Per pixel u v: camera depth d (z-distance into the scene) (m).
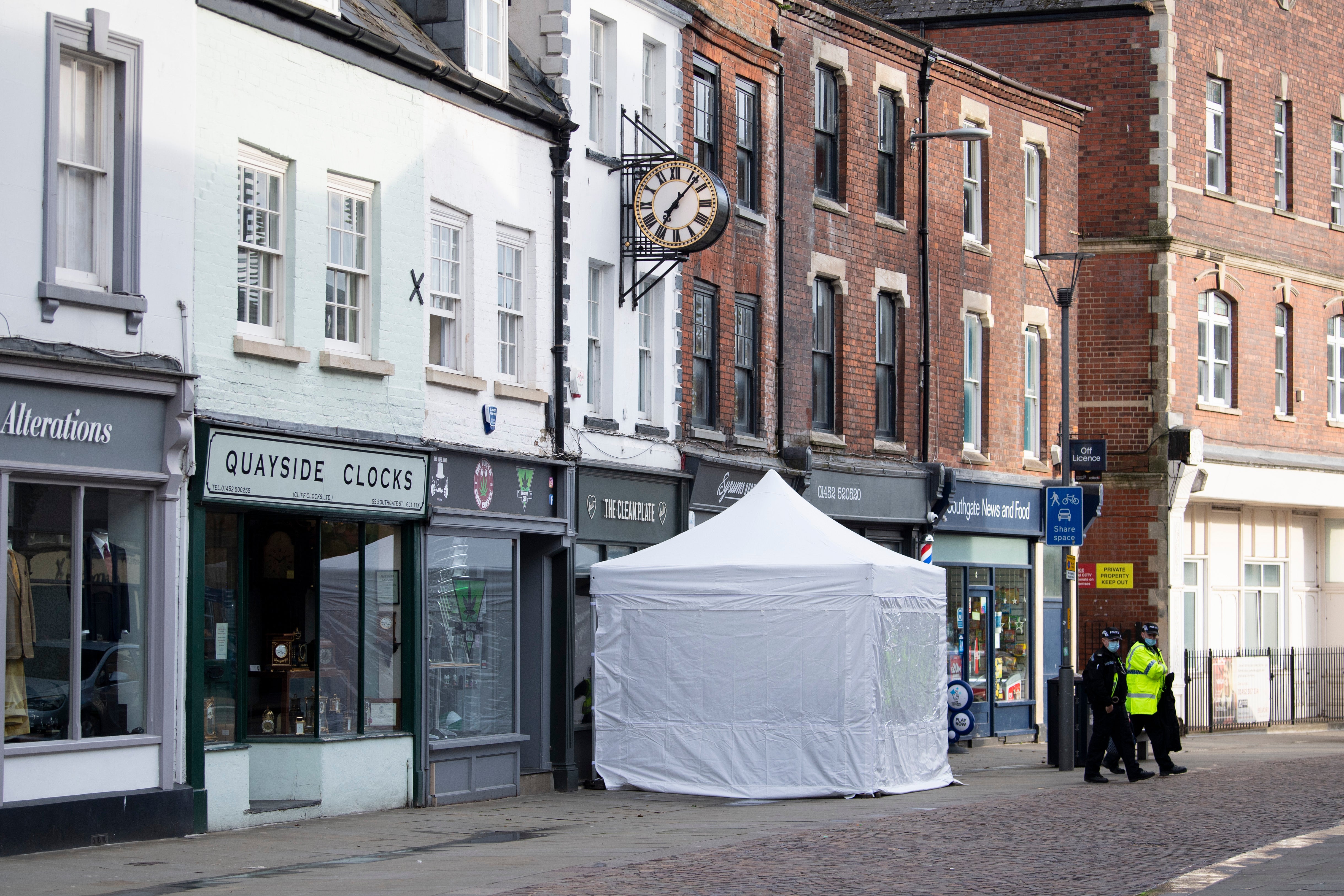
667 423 22.42
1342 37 39.31
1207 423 34.75
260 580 16.66
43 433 13.27
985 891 11.45
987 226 30.58
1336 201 39.31
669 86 22.45
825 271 26.23
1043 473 32.03
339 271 16.86
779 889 11.51
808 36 26.02
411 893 11.27
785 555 19.06
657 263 21.61
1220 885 11.66
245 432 15.12
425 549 17.84
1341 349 39.22
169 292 14.43
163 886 11.66
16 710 13.12
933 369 28.86
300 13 15.98
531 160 19.83
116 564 14.05
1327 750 28.28
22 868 12.22
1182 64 34.44
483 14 19.02
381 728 17.31
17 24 13.06
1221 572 36.09
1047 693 25.28
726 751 18.83
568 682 20.09
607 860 13.10
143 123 14.17
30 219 13.14
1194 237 34.56
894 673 19.02
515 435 19.41
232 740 15.42
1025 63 34.59
